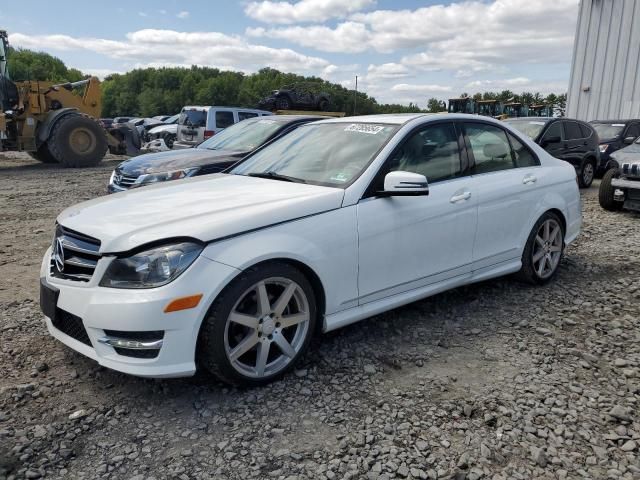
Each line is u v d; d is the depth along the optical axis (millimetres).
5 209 9141
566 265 5707
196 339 2879
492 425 2814
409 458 2549
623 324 4156
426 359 3559
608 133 13875
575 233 5340
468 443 2662
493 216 4352
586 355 3604
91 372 3352
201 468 2486
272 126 8305
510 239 4582
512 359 3561
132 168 7348
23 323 4086
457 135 4273
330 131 4355
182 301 2793
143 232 2916
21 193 10930
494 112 25219
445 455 2576
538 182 4789
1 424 2797
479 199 4211
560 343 3816
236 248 2967
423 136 4023
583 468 2490
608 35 19219
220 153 7676
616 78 19188
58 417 2879
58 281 3123
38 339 3809
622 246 6547
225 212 3127
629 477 2430
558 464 2516
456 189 4070
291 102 25516
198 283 2834
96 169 16016
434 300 4637
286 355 3273
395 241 3670
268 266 3080
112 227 3027
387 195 3584
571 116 20656
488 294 4789
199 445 2654
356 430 2770
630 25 18578
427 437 2711
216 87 108188
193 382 3252
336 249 3359
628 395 3121
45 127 15734
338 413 2924
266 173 4094
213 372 3029
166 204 3367
